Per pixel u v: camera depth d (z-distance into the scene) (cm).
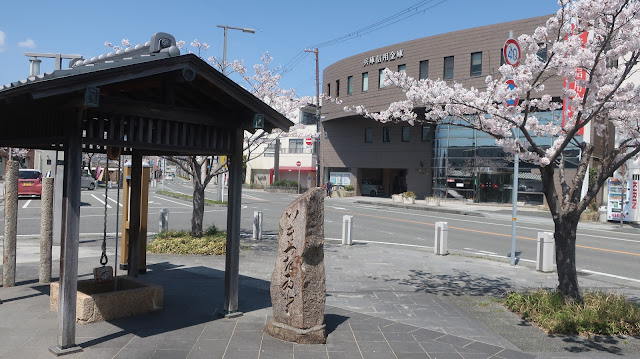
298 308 532
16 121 558
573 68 652
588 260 1266
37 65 707
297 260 535
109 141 484
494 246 1483
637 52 678
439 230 1264
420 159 3841
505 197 3241
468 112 800
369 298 763
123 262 906
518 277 976
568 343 559
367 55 3709
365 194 4400
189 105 641
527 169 3159
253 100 572
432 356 501
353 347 521
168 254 1108
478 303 743
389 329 592
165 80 527
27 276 833
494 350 526
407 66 3409
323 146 4644
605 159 686
